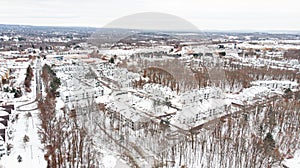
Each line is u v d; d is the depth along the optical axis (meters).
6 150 29.02
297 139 31.20
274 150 27.58
